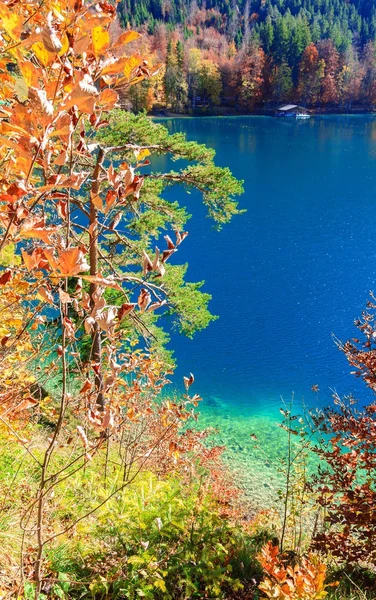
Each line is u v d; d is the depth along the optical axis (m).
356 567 4.92
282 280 27.33
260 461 12.63
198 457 8.34
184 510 4.20
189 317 10.26
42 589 2.89
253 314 23.70
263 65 93.31
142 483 4.29
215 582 3.55
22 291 2.14
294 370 19.17
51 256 1.06
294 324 22.75
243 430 14.61
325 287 26.33
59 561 3.16
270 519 7.41
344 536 4.77
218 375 18.59
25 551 3.02
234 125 76.94
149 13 109.88
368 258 29.61
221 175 9.68
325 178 45.94
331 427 5.27
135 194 1.45
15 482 3.84
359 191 41.91
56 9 1.19
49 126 0.94
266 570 2.64
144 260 1.73
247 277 27.78
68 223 1.51
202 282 11.05
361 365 5.13
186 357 20.06
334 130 72.94
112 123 9.05
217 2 125.81
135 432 5.08
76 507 3.96
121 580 3.18
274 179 45.94
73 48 0.99
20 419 3.33
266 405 16.58
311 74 95.06
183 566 3.59
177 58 87.25
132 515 3.85
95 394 2.08
